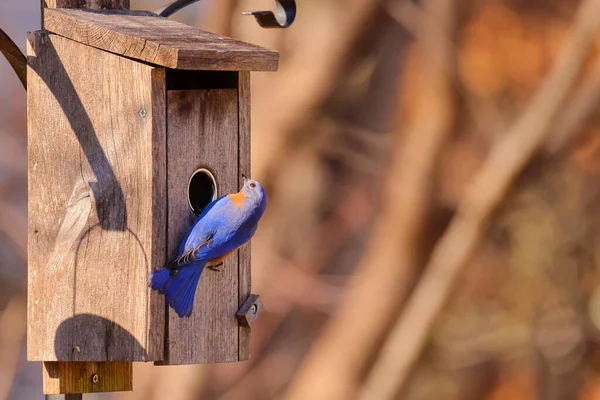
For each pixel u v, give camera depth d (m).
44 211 6.72
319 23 15.21
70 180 6.66
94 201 6.55
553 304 15.48
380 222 15.22
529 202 15.45
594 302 15.30
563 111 13.59
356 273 15.73
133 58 6.48
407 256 14.78
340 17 15.15
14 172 15.75
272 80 15.28
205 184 6.89
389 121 16.08
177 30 6.77
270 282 16.11
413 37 15.81
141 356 6.41
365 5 15.04
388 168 15.50
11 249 15.62
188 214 6.62
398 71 16.06
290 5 7.95
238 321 6.86
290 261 16.92
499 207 13.78
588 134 15.40
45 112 6.72
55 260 6.67
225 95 6.78
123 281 6.48
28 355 6.76
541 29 16.23
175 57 6.23
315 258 17.06
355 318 15.05
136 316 6.43
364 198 17.34
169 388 14.82
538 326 15.50
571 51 13.47
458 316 16.06
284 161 15.30
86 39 6.56
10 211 15.52
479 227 13.88
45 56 6.72
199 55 6.31
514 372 16.16
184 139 6.61
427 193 14.61
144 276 6.40
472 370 16.31
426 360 15.54
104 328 6.54
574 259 15.34
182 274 6.35
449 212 14.86
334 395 15.02
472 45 16.23
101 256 6.54
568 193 15.34
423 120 14.62
